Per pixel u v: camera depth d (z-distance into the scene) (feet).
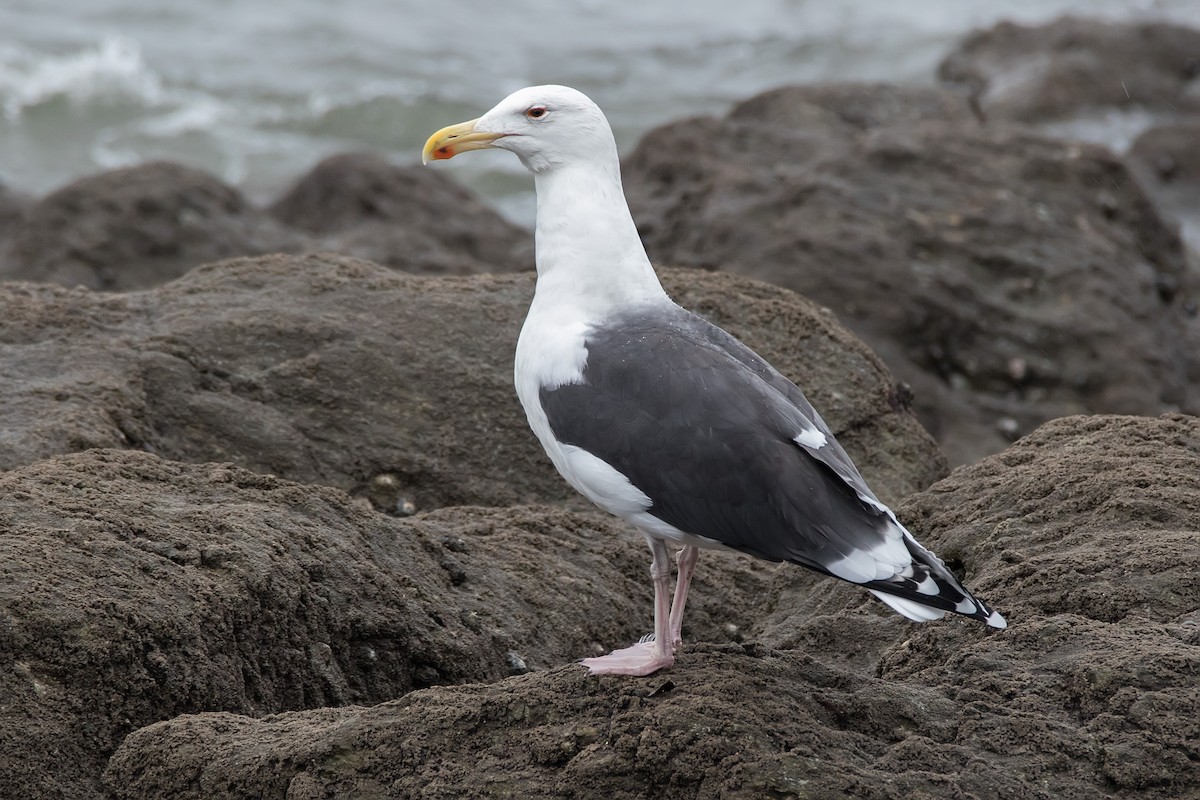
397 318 48.32
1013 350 71.61
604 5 196.95
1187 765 24.54
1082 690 26.18
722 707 24.88
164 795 25.80
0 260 82.69
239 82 147.02
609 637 35.91
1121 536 31.63
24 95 137.39
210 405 44.21
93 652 27.25
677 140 85.30
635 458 26.66
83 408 41.11
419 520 37.29
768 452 25.91
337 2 183.01
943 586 24.81
